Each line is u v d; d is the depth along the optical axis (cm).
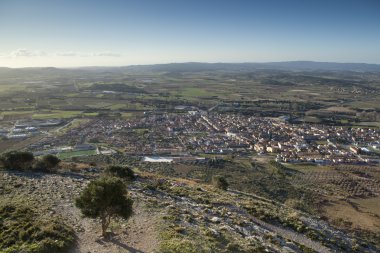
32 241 3391
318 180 13412
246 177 12962
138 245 3609
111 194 3616
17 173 6706
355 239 5731
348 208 9825
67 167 8262
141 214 4675
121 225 4184
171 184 7450
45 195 5203
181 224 4419
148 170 13225
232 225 4850
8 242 3347
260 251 3938
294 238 5069
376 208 10156
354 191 12100
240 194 7988
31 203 4694
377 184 13125
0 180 5953
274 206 6869
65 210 4609
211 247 3744
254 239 4391
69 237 3619
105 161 14350
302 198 10544
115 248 3503
